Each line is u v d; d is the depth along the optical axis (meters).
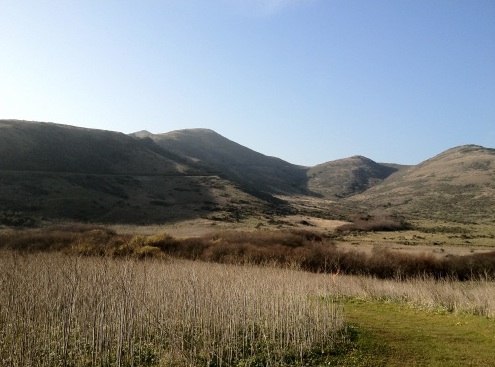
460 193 143.12
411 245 55.38
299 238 46.34
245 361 11.58
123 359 11.23
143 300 13.38
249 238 45.16
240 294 15.32
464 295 22.22
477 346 13.87
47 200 69.38
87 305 12.91
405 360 12.26
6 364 10.02
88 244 36.06
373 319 18.09
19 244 37.06
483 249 50.66
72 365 10.62
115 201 78.12
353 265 36.81
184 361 11.10
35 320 11.88
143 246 37.84
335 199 183.12
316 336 13.46
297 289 17.75
